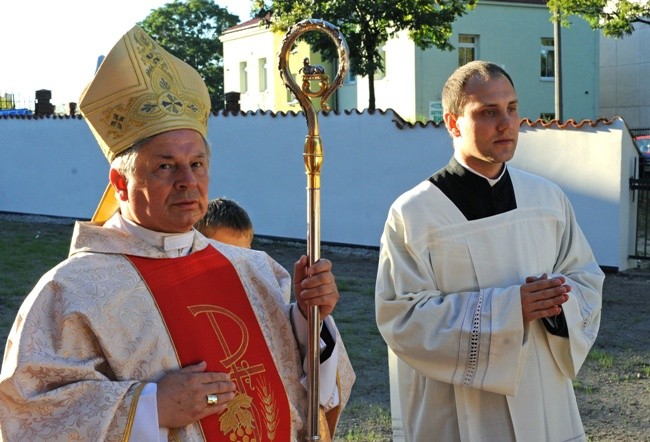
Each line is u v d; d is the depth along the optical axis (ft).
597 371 22.09
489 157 10.52
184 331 7.07
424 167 41.06
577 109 109.09
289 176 46.55
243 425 7.04
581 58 108.88
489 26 101.91
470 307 10.28
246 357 7.32
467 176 10.82
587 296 10.96
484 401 10.44
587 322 10.92
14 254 42.96
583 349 10.68
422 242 10.69
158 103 7.09
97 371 6.63
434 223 10.70
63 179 59.57
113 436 6.39
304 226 46.26
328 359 7.95
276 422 7.31
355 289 33.22
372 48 89.71
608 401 19.86
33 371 6.44
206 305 7.32
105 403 6.41
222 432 6.93
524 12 103.81
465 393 10.42
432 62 98.53
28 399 6.38
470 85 10.50
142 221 7.29
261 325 7.61
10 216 62.18
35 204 61.62
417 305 10.50
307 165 7.68
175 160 7.09
